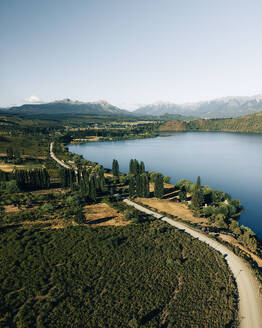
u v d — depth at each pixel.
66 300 41.47
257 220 102.06
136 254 57.12
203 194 105.12
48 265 50.22
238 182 159.50
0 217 74.06
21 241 57.62
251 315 43.97
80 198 97.12
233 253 64.62
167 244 63.25
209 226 81.56
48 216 76.69
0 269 47.88
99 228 68.44
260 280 53.91
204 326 39.69
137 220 75.00
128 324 37.91
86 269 50.16
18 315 37.47
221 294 47.56
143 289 46.22
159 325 38.81
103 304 41.59
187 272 52.75
